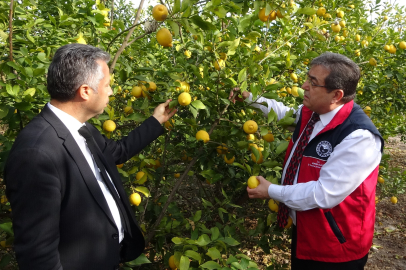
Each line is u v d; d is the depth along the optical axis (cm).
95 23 223
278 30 354
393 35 351
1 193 261
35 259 114
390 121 441
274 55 253
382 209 516
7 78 196
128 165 296
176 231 228
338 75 167
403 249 402
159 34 170
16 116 198
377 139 169
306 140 190
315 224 178
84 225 132
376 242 423
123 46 186
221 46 221
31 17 237
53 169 120
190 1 154
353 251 179
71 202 128
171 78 226
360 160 162
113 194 152
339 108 179
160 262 252
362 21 413
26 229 113
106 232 140
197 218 219
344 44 387
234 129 218
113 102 280
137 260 175
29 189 113
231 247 223
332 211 176
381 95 397
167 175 305
